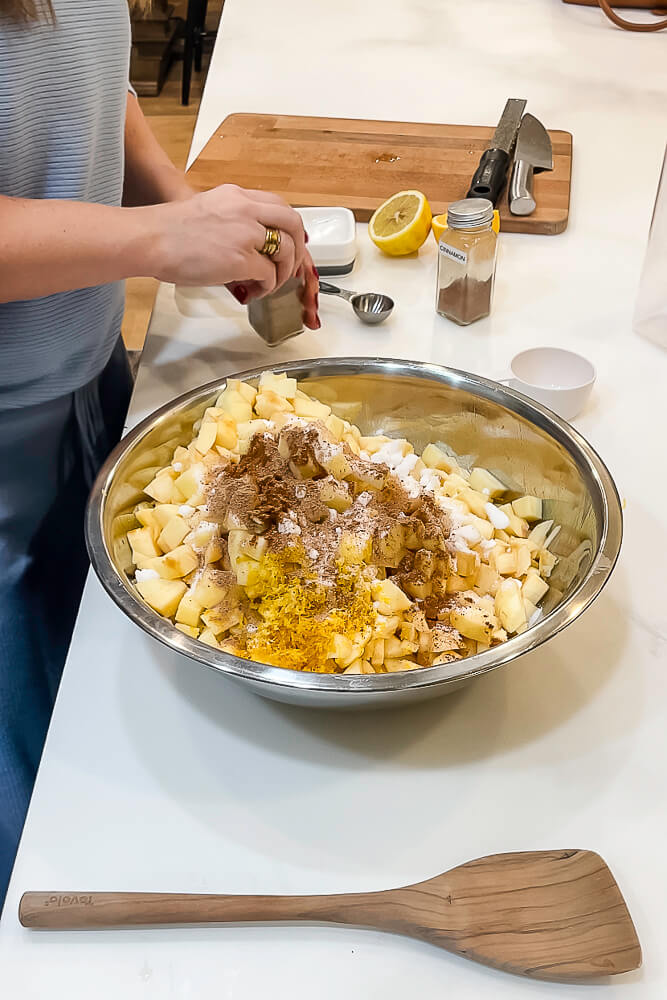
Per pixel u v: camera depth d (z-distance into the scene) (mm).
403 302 1257
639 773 724
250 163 1493
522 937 607
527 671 799
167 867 675
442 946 614
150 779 729
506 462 967
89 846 688
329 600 767
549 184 1443
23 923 633
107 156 1032
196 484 868
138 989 612
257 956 626
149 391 1115
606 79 1763
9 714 1072
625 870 665
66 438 1168
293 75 1788
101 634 839
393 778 725
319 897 635
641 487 974
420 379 969
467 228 1127
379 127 1598
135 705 780
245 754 744
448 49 1871
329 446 847
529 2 2041
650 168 1520
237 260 958
